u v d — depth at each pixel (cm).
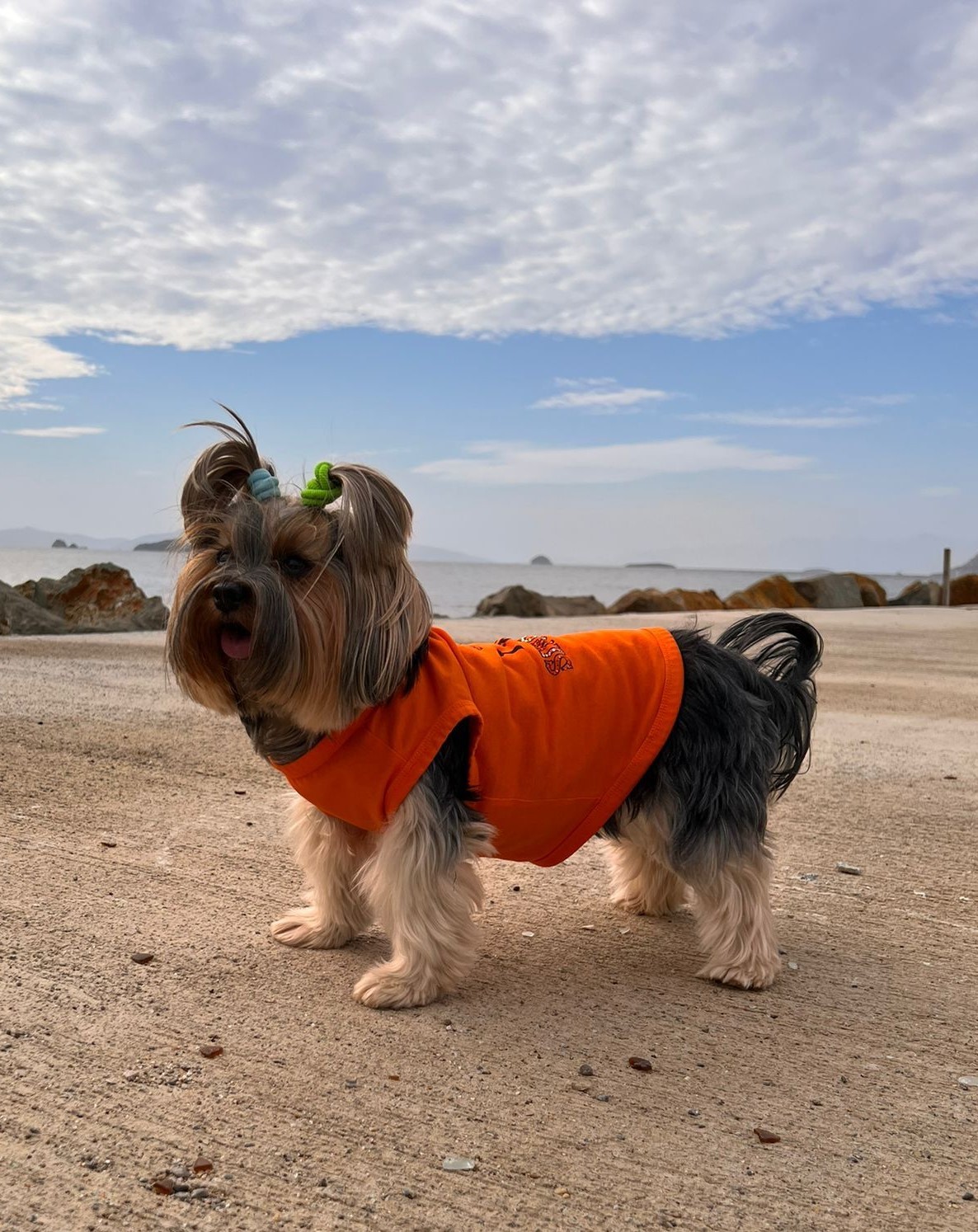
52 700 154
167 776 111
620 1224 42
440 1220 42
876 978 68
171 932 70
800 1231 42
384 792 62
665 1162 46
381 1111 49
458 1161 46
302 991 63
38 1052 53
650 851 73
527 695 65
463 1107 50
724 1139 48
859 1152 48
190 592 63
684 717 68
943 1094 53
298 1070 53
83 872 81
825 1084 54
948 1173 46
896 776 125
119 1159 44
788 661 75
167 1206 42
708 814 67
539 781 65
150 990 61
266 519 61
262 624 59
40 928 69
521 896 84
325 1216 42
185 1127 47
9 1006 58
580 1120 49
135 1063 53
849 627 352
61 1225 40
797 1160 47
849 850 96
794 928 77
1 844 86
